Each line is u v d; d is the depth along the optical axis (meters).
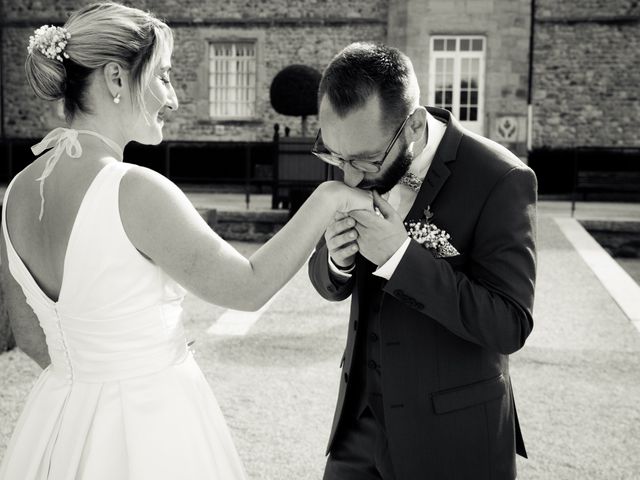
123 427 1.57
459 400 1.67
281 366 4.54
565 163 16.44
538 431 3.61
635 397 4.07
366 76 1.52
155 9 17.33
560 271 7.43
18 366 4.56
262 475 3.12
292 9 16.98
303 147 10.37
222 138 17.38
